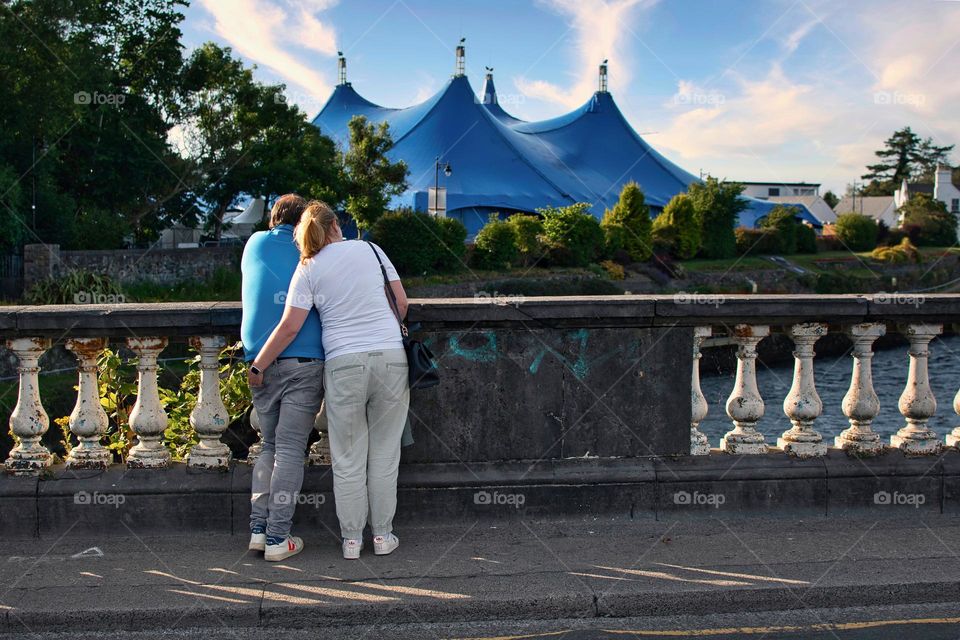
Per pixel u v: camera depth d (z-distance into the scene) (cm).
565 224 4597
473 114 5994
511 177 5741
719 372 2308
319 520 482
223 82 3991
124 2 3856
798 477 500
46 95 2958
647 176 6906
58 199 3178
